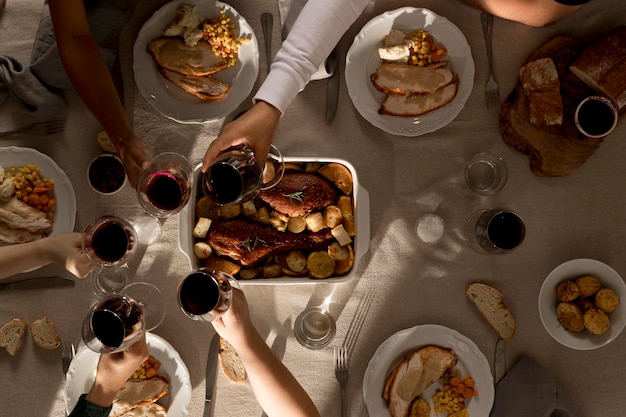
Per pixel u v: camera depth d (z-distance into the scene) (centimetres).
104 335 126
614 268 161
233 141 121
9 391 153
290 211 142
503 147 160
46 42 154
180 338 156
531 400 154
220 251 143
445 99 154
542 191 161
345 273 146
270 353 139
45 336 152
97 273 154
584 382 157
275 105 126
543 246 160
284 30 156
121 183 154
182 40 153
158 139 159
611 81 150
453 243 160
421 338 154
